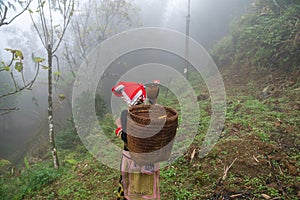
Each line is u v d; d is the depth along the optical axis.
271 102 5.97
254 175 3.72
